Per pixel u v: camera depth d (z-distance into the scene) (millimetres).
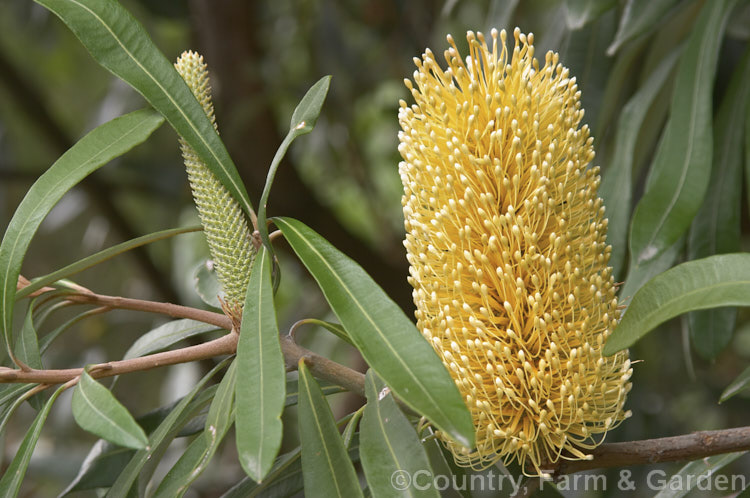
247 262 422
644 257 470
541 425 411
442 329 416
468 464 427
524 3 876
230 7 917
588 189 416
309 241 398
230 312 425
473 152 417
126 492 417
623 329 384
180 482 413
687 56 509
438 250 418
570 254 413
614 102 605
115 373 417
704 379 893
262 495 481
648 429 832
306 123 416
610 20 599
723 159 562
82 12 417
